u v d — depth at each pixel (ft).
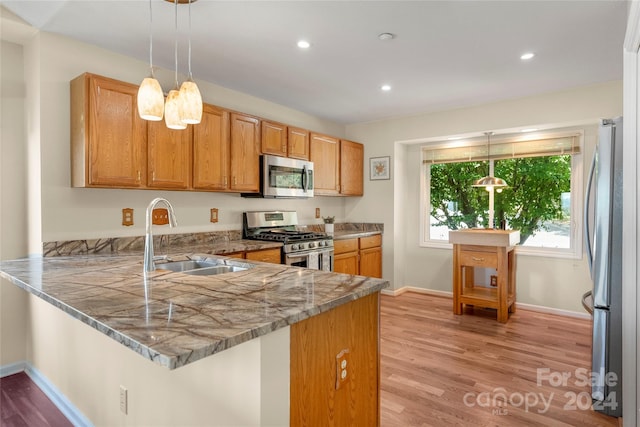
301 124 14.89
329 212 16.66
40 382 7.97
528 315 13.07
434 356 9.47
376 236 16.05
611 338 6.93
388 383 8.06
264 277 5.74
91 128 7.95
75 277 5.71
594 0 6.72
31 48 8.24
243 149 11.38
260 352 3.66
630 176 6.22
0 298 8.36
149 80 5.16
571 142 12.97
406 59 9.48
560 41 8.42
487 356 9.47
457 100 13.21
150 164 8.93
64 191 8.38
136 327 3.44
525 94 12.48
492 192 14.71
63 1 6.84
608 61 9.59
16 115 8.47
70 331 6.87
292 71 10.38
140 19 7.49
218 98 11.64
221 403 4.07
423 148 16.35
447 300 15.19
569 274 13.02
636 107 6.08
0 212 8.29
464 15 7.29
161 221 10.35
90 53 8.73
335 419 4.76
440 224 16.21
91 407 6.34
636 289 6.19
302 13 7.24
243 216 12.71
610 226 7.00
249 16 7.34
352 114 15.26
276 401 3.85
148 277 5.72
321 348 4.51
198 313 3.87
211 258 7.82
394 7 7.00
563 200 13.37
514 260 13.17
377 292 5.64
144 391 5.15
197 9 7.10
